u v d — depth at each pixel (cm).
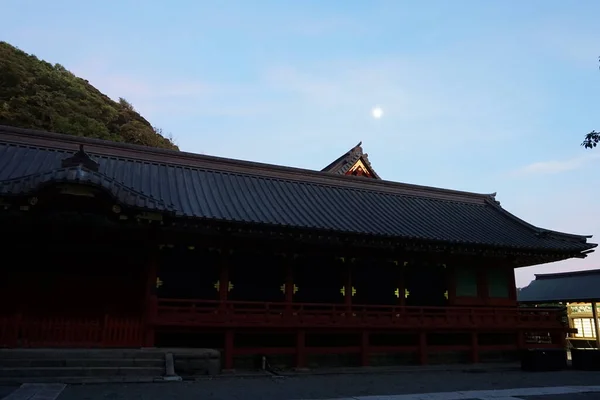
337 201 2802
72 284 2075
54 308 2030
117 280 2142
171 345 2058
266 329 2127
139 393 1416
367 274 2528
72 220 1975
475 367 2445
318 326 2194
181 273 2158
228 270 2233
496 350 2688
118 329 1917
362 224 2412
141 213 1886
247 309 2095
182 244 2145
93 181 1780
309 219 2298
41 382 1516
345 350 2309
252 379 1853
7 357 1622
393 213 2820
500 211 3341
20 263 2019
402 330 2408
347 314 2305
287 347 2212
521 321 2719
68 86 8975
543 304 4641
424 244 2447
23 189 1725
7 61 8050
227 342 2052
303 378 1939
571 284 4653
